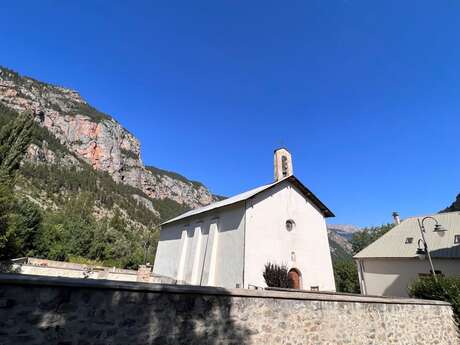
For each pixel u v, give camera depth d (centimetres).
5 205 1900
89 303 445
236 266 1634
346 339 737
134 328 467
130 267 4544
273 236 1762
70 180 10162
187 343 507
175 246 2545
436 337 952
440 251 1891
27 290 411
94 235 4825
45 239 3519
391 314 871
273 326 623
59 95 16688
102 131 15350
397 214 2780
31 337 396
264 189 1833
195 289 540
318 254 1920
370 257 2198
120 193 12738
